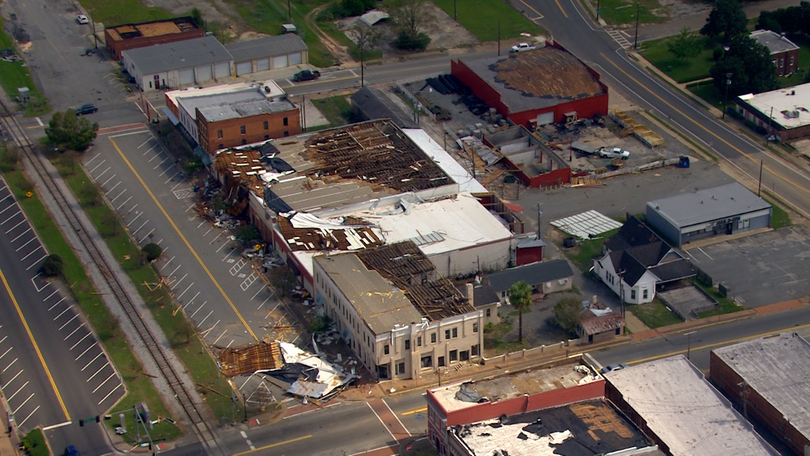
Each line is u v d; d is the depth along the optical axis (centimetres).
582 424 19562
